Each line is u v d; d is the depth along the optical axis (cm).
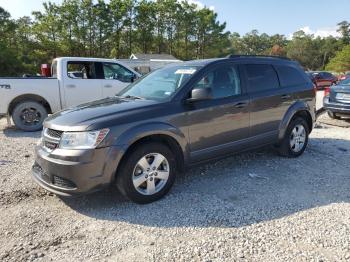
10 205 402
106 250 310
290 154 580
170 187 422
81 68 926
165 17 5834
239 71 498
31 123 877
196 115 432
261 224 352
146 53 5819
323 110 1001
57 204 405
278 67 562
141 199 397
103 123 368
